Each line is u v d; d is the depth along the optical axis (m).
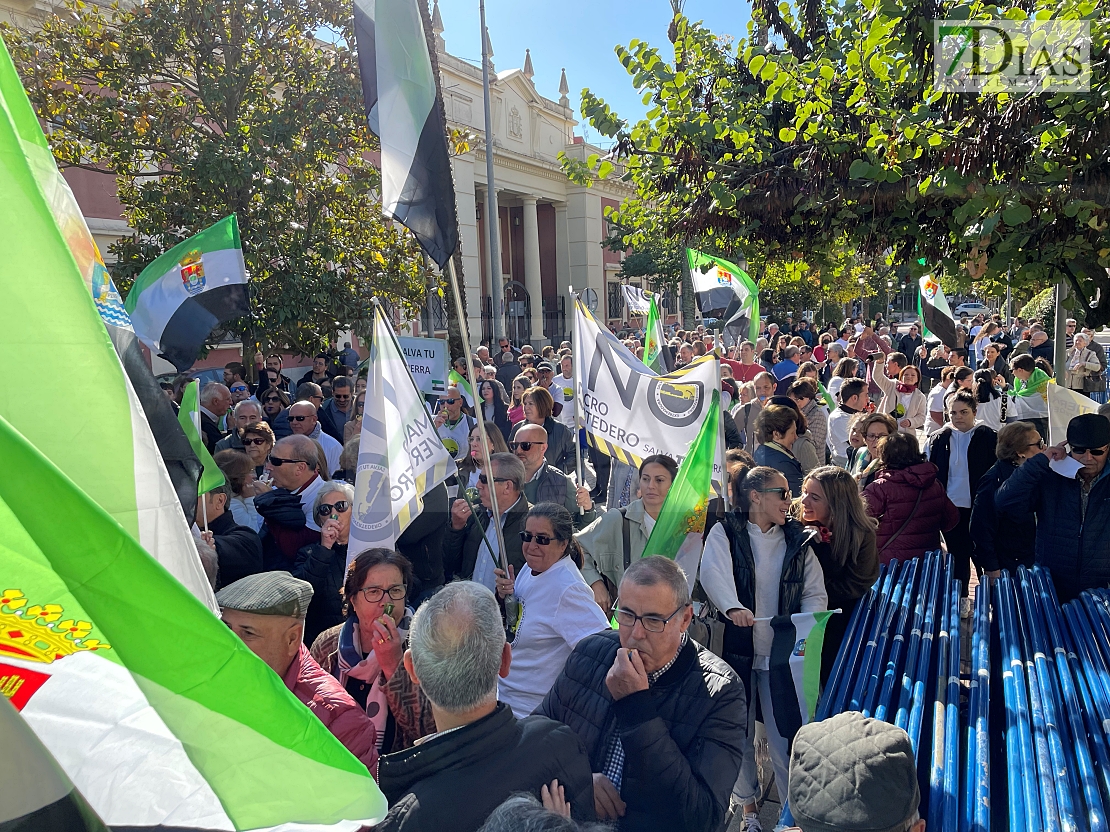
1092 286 4.02
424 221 3.28
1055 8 3.33
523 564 4.32
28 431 1.61
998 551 4.68
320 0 11.05
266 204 10.62
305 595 2.61
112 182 14.83
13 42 10.91
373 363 3.85
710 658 2.54
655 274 29.61
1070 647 3.06
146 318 5.82
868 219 4.15
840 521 3.57
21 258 1.61
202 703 1.47
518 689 3.16
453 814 1.82
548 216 37.91
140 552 1.38
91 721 1.40
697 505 3.39
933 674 2.93
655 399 4.36
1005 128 3.39
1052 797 2.08
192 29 10.63
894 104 4.04
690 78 4.56
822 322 32.62
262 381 11.84
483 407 9.20
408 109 3.25
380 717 2.80
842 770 1.59
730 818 3.80
